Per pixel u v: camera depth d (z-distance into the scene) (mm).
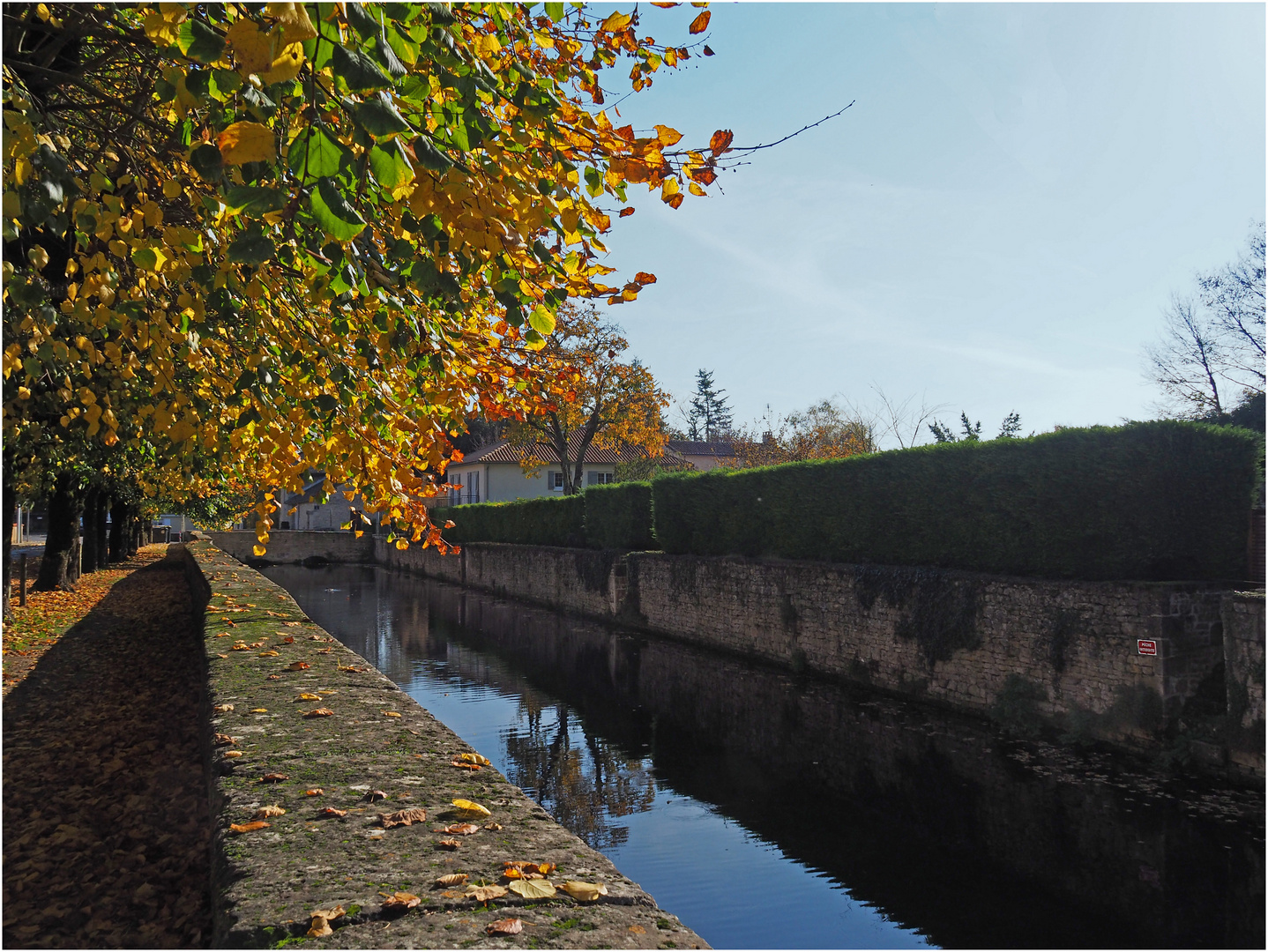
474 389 4359
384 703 4668
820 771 9758
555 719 12609
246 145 1977
